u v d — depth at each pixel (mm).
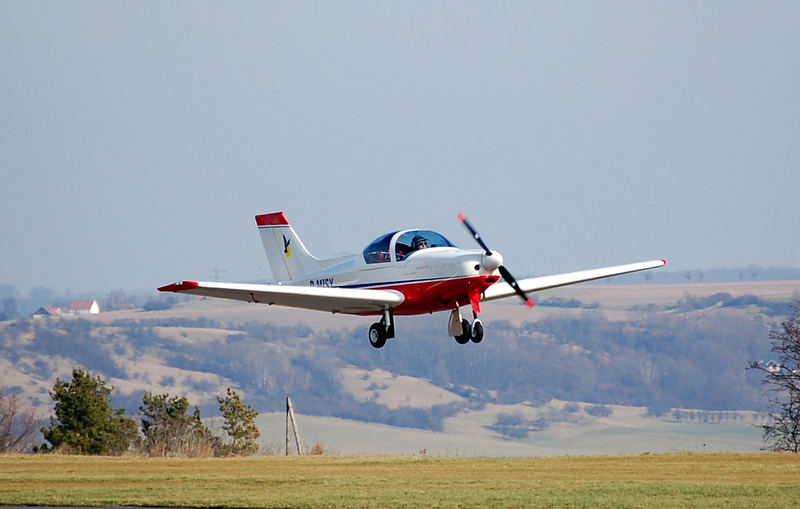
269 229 107750
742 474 59844
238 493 54656
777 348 118625
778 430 115625
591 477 59656
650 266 108188
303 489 55844
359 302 88812
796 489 52344
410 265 88125
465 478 60250
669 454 72625
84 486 58906
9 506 51594
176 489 56688
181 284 83375
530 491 52938
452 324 88062
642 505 47781
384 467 68812
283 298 88500
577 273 103812
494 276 84812
